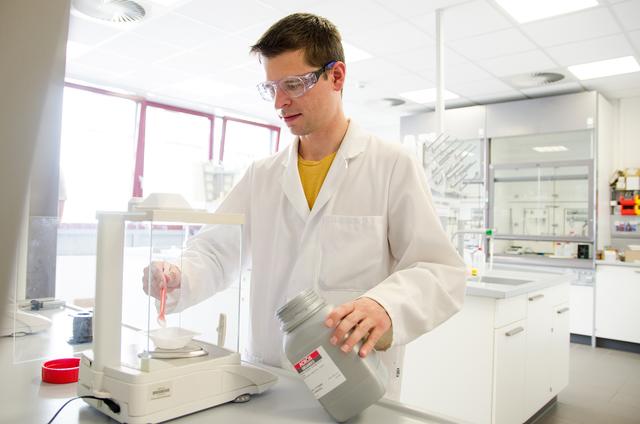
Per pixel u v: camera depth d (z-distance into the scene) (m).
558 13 3.26
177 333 0.81
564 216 5.03
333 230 1.12
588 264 4.68
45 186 1.64
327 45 0.97
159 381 0.69
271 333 1.17
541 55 4.00
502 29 3.51
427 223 1.03
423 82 4.82
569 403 3.06
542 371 2.73
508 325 2.33
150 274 0.81
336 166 1.14
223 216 0.81
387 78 4.72
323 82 0.99
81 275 1.56
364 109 6.03
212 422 0.70
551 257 4.92
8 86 1.60
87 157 5.34
